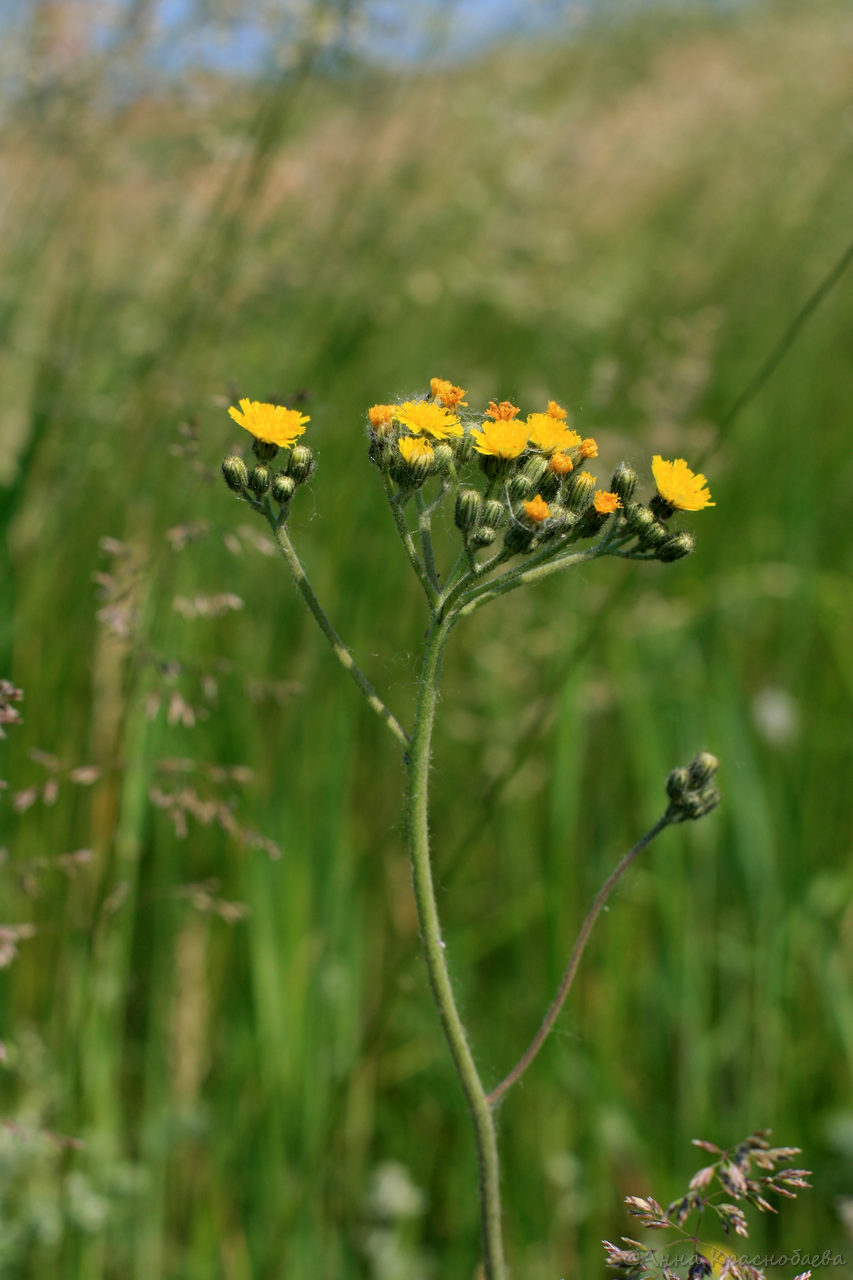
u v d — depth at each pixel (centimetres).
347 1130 304
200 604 240
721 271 622
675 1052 329
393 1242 296
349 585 372
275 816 321
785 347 291
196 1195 303
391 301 442
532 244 504
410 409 165
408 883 360
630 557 167
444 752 379
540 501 159
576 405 472
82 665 338
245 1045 300
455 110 534
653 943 358
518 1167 300
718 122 684
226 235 384
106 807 310
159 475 343
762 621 448
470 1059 146
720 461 455
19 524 344
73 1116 260
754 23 815
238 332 388
